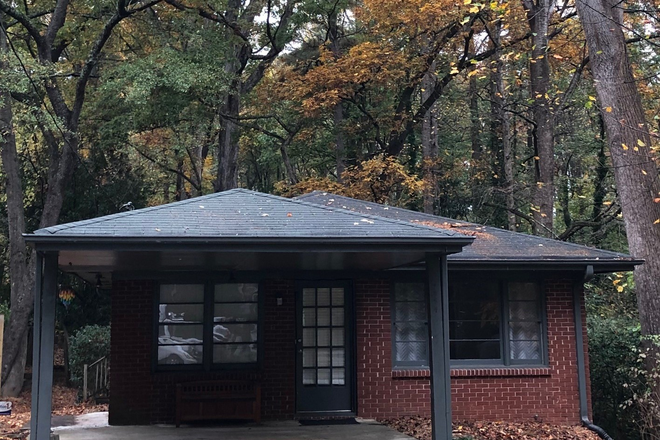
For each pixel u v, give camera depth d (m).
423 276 11.61
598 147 21.88
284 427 10.27
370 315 11.43
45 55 17.73
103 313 20.39
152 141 24.67
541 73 18.88
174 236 6.80
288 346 11.16
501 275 11.64
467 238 7.45
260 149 33.22
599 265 11.13
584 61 18.84
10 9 16.97
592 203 22.27
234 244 7.04
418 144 28.06
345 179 22.98
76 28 19.69
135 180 21.78
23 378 16.84
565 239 19.69
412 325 11.59
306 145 26.23
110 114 20.64
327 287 11.56
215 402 10.45
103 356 15.84
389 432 9.77
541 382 11.55
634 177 11.66
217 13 20.41
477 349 11.62
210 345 11.03
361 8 23.98
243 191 8.96
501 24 20.56
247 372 11.02
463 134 29.45
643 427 11.54
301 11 23.16
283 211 8.16
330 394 11.38
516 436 10.31
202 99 20.27
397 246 7.40
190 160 28.83
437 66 22.47
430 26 20.27
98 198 20.58
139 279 10.88
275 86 23.78
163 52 18.92
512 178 21.69
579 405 11.55
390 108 23.62
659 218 11.53
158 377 10.76
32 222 21.36
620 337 13.22
